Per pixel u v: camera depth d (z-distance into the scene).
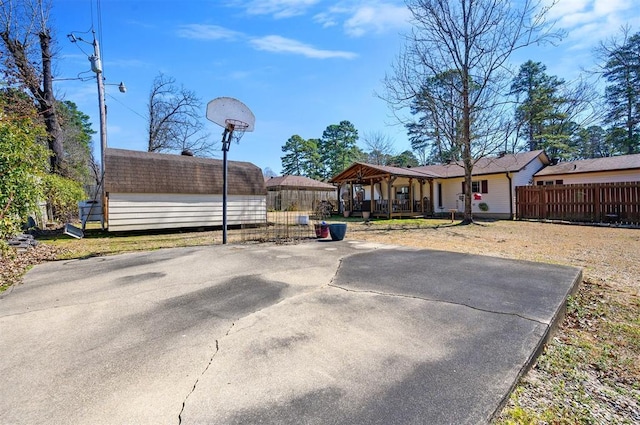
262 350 2.26
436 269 4.69
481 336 2.49
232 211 12.38
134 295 3.58
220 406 1.65
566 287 3.73
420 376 1.94
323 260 5.39
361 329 2.62
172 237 9.74
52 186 11.74
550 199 14.12
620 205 12.16
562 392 2.02
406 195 19.59
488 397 1.75
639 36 18.50
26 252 6.52
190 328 2.66
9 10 11.84
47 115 12.75
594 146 28.06
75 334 2.56
